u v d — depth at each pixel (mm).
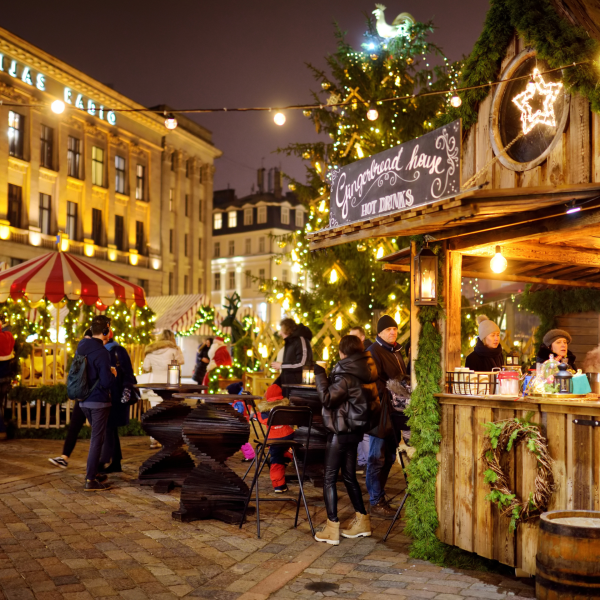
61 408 12398
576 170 5652
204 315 24328
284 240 14062
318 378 5801
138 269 43875
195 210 50938
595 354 7727
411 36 12953
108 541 5539
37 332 12789
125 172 43312
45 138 37000
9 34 33219
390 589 4516
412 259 5699
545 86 5910
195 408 6613
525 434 4586
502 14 6242
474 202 4512
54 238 37000
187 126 49688
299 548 5504
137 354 14188
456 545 5145
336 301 12938
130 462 9625
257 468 6000
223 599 4285
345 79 13188
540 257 6254
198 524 6227
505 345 12031
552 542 4035
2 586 4387
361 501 5898
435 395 5402
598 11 5895
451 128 5078
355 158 13211
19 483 7727
